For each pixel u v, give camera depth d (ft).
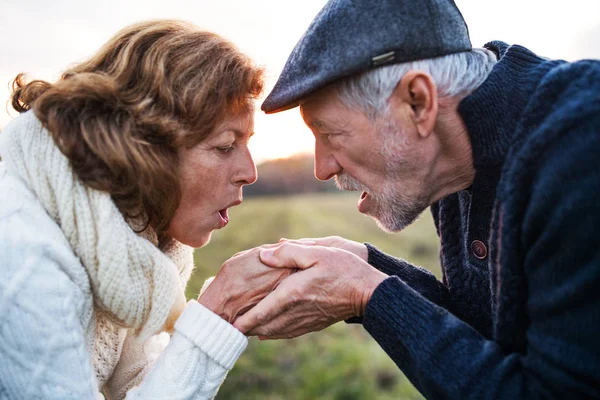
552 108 3.52
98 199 3.53
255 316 4.34
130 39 3.81
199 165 3.96
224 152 4.09
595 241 3.10
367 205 4.82
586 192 3.13
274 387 13.69
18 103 4.08
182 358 3.88
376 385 14.70
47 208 3.52
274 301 4.32
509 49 4.16
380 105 4.09
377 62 3.94
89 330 3.80
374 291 4.05
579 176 3.17
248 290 4.55
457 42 4.22
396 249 36.06
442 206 5.10
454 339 3.70
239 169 4.19
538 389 3.35
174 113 3.74
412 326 3.80
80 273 3.52
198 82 3.75
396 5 4.02
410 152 4.23
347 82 4.12
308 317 4.41
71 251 3.51
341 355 16.26
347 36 4.00
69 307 3.34
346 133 4.30
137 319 3.80
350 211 51.93
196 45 3.88
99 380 4.35
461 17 4.38
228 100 3.89
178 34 3.90
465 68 4.16
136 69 3.74
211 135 3.93
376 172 4.43
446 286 5.27
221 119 3.92
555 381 3.23
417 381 3.79
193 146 3.90
